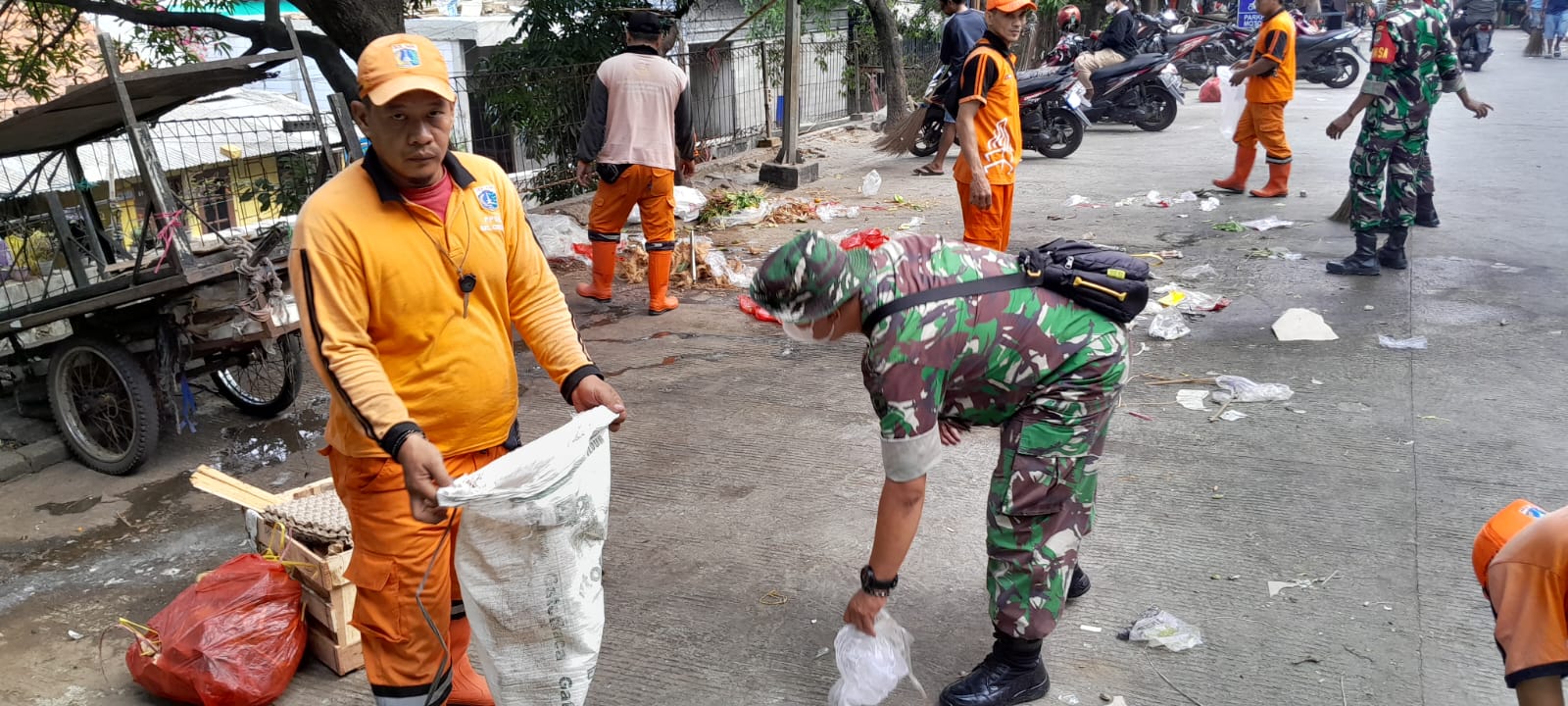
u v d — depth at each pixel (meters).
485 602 2.23
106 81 4.08
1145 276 2.54
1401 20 6.04
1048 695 2.87
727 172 11.06
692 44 13.97
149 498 4.38
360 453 2.34
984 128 5.45
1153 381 5.06
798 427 4.76
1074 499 2.65
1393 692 2.83
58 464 4.77
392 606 2.44
